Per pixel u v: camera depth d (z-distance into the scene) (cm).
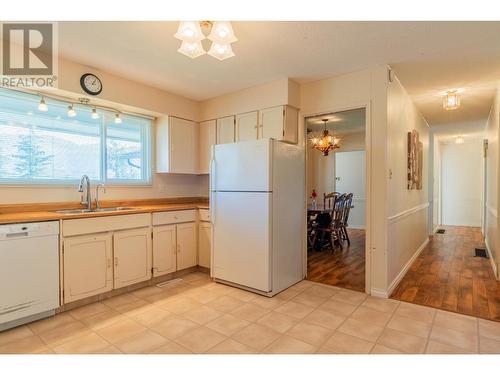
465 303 278
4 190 268
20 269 227
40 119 293
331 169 733
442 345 204
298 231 342
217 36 203
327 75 322
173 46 253
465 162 808
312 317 249
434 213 711
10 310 221
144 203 380
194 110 416
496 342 208
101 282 278
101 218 277
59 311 255
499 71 309
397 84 332
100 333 221
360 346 204
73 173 318
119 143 361
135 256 307
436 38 238
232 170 321
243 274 311
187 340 212
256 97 358
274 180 300
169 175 413
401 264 359
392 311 260
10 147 273
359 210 741
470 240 596
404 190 375
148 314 254
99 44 249
